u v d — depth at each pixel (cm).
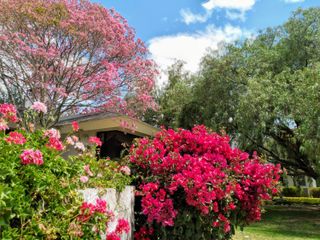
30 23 917
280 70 1101
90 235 226
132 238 346
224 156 409
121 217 320
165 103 1694
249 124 980
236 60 1151
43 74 916
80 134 1039
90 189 264
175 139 416
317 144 827
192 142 412
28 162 194
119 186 322
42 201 201
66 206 216
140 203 376
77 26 938
